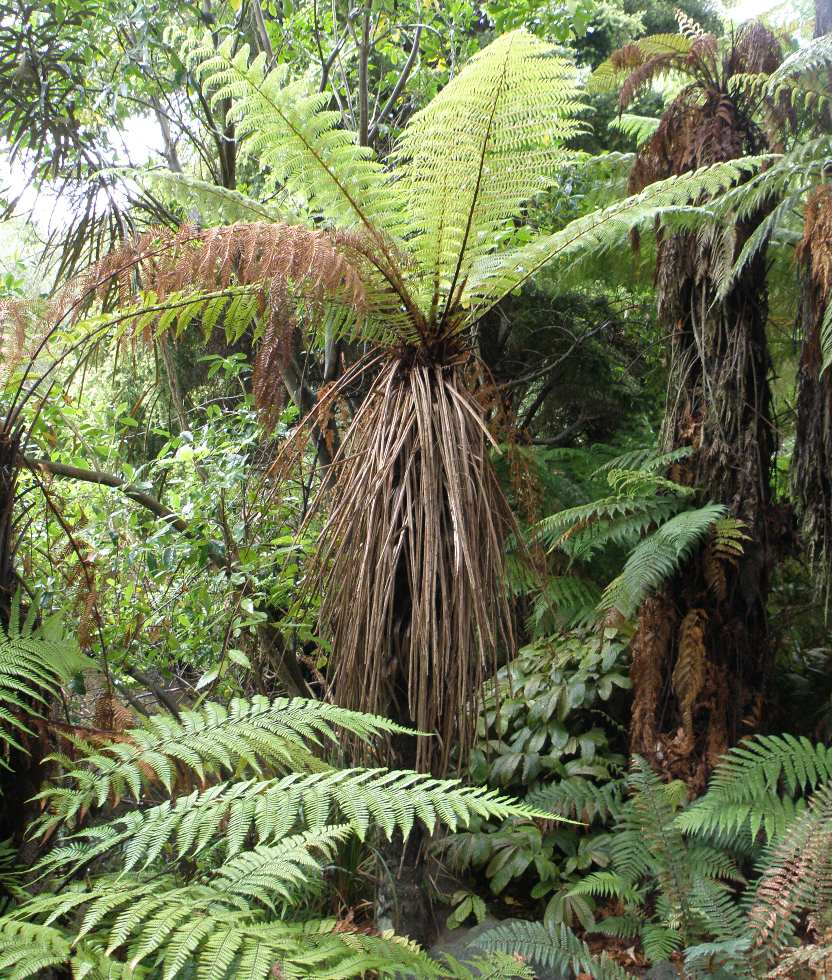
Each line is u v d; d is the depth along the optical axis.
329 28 3.61
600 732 2.58
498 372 3.86
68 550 1.71
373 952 1.03
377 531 1.64
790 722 2.56
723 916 1.82
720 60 2.39
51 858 1.08
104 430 2.27
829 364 1.88
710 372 2.31
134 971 0.94
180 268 1.45
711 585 2.21
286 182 1.71
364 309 1.51
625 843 2.11
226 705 2.38
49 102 2.83
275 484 2.04
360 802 1.07
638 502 2.31
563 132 1.64
